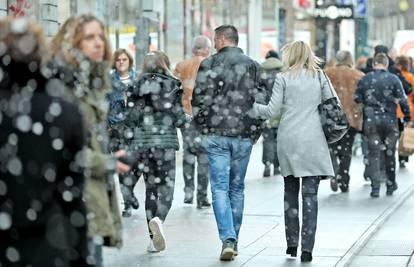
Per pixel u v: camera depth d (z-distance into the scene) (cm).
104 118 1307
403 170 4184
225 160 2081
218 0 6191
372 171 3225
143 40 4131
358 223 2591
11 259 1009
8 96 1016
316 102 2048
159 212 2255
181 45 5500
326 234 2397
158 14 4534
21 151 1012
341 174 3344
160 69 2314
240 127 2086
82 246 1055
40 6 3309
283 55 2095
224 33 2117
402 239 2378
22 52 1009
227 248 2022
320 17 5162
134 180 2706
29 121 1012
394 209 2922
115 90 2584
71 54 1279
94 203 1229
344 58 3369
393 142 3247
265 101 2103
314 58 2075
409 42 6397
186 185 2986
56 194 1027
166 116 2302
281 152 2052
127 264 1994
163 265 1988
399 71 3703
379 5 9669
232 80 2080
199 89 2089
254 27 6962
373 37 9881
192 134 2938
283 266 1978
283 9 7588
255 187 3422
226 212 2048
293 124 2042
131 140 2308
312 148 2031
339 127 2039
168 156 2270
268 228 2483
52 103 1020
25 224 1010
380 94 3209
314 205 2045
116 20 4406
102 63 1304
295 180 2072
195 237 2347
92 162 1205
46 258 1011
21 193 1011
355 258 2128
